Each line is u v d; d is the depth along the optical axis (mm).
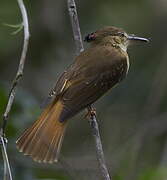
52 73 15070
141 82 14867
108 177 10297
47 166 12516
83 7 15086
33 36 14953
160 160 13484
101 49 11359
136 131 14188
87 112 10891
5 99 12406
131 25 15203
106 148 14352
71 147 14578
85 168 12961
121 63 11281
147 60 15070
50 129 10039
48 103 10391
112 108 14820
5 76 14867
